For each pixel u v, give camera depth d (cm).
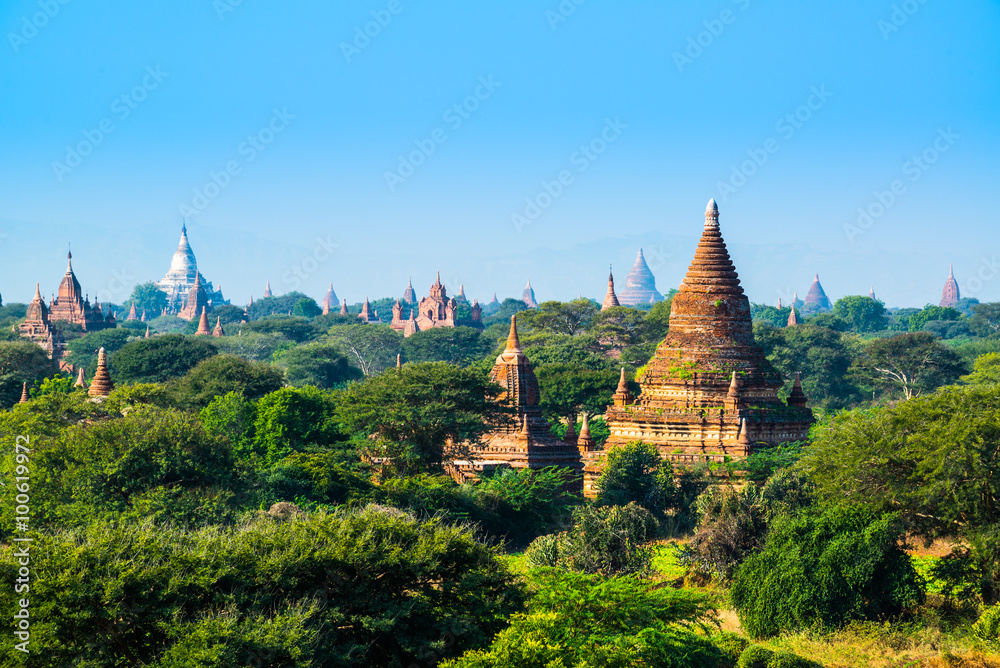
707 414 8494
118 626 3831
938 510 5194
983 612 4859
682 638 4250
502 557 4697
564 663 3844
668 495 7506
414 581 4284
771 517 5806
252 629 3762
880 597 5122
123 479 6091
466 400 8400
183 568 3969
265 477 6719
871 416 6075
